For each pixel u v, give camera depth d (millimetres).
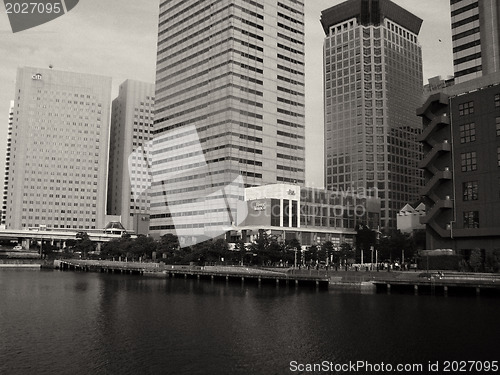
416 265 123125
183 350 41594
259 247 133375
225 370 35469
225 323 55000
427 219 108938
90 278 125750
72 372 35250
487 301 70875
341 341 45000
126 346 43062
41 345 43469
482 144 102312
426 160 111188
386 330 50031
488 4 129500
